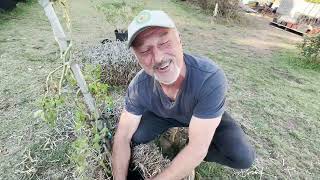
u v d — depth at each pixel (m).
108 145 0.85
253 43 3.04
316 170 1.12
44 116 0.70
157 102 0.79
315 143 1.29
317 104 1.69
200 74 0.70
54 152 1.03
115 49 1.61
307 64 2.45
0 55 1.83
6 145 1.08
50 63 1.79
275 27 4.16
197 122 0.72
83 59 1.65
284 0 4.78
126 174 0.82
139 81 0.78
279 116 1.49
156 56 0.62
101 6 2.36
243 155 0.86
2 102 1.33
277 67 2.31
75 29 2.53
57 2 0.62
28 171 0.97
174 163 0.74
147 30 0.59
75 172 0.89
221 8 4.00
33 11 3.01
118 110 1.00
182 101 0.74
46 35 2.32
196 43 2.72
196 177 0.97
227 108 1.50
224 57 2.39
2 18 2.60
